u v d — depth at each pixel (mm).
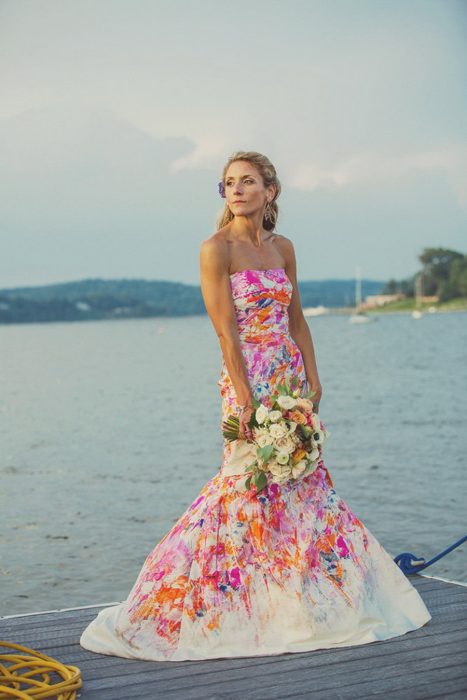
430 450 17594
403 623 3699
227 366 3723
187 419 25922
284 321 3824
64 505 12531
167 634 3523
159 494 13445
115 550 9688
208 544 3596
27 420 27047
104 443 20703
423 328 117562
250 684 3211
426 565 4559
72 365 65250
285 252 3977
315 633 3525
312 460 3590
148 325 193250
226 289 3715
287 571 3602
